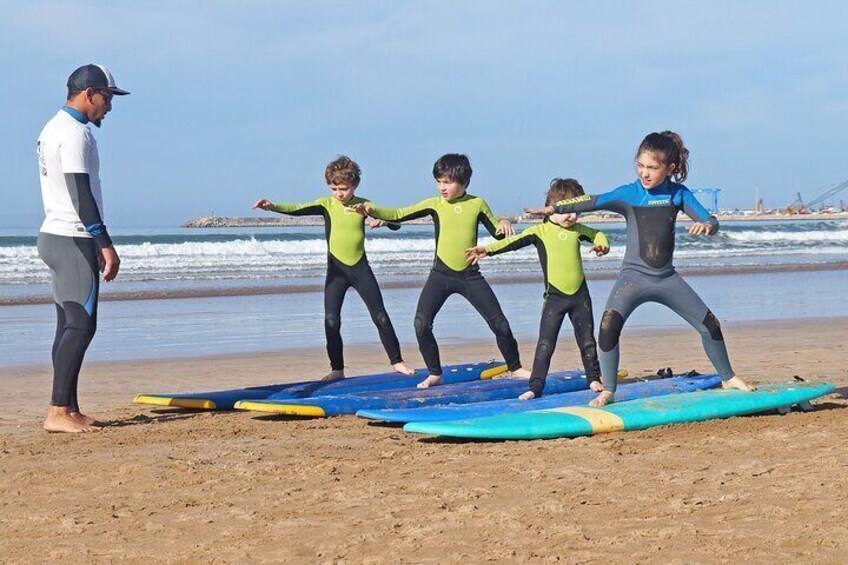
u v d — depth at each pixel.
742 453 6.28
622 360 11.90
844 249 41.25
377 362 12.38
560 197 8.69
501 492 5.40
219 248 35.38
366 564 4.26
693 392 8.05
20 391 10.15
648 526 4.70
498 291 22.84
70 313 7.67
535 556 4.31
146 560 4.40
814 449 6.36
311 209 9.86
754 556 4.25
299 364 12.23
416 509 5.09
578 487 5.45
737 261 34.72
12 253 31.80
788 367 10.99
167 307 19.91
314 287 24.47
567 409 7.43
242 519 4.99
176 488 5.65
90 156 7.70
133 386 10.41
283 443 6.98
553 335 8.56
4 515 5.16
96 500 5.43
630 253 7.77
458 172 9.30
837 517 4.77
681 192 7.68
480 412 7.69
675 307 7.81
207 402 8.55
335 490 5.51
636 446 6.58
